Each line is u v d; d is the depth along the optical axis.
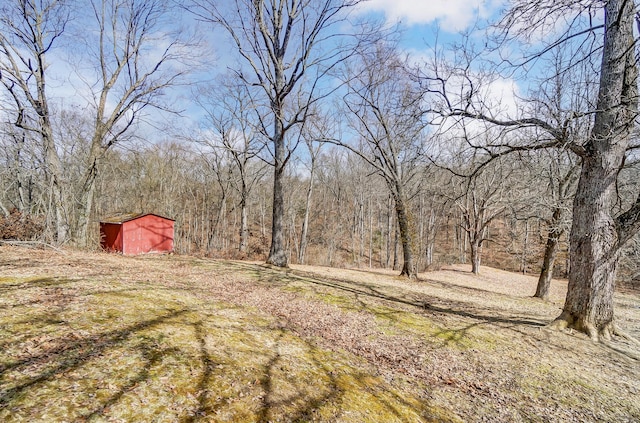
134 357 3.65
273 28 13.48
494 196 20.45
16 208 14.43
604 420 4.28
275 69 13.52
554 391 4.90
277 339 5.22
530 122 7.35
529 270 30.00
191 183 37.72
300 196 38.72
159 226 18.31
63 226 12.93
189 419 2.79
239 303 7.05
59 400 2.73
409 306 9.02
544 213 13.91
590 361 6.09
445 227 38.62
